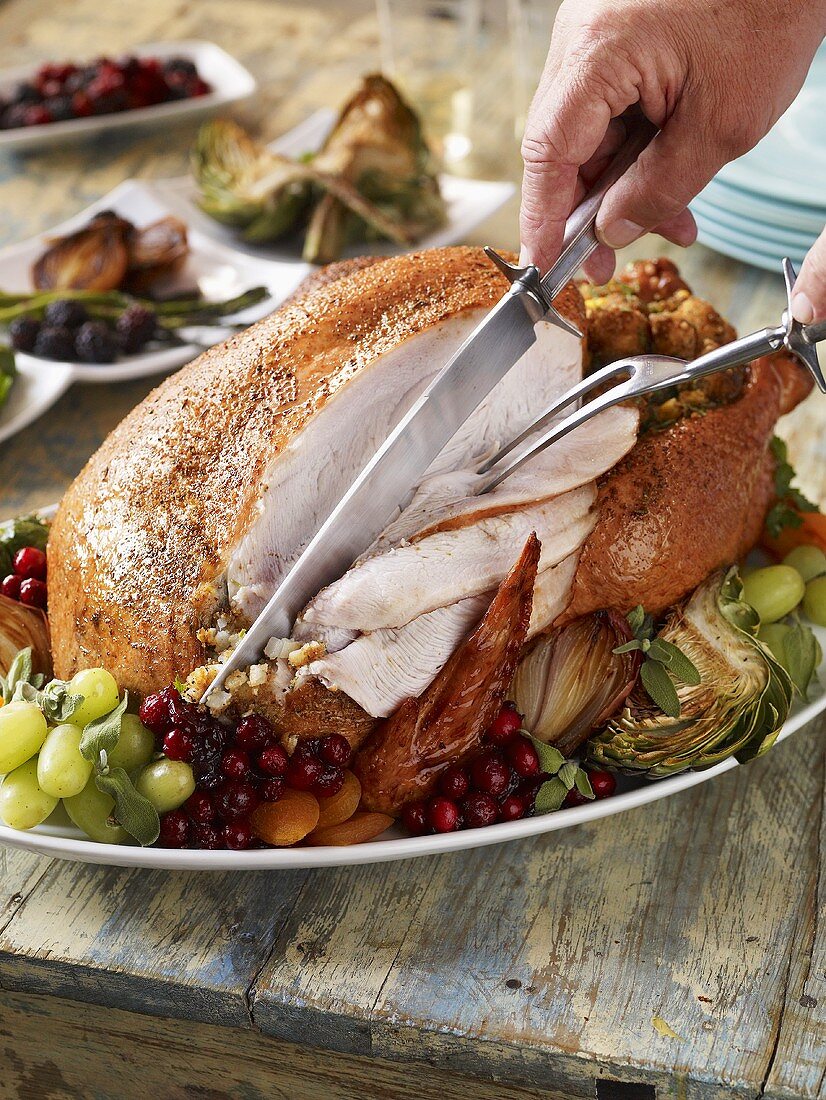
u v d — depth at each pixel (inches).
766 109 26.4
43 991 25.9
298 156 48.7
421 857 26.7
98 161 52.3
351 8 72.7
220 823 25.3
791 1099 22.7
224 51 60.1
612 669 26.6
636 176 26.6
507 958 24.9
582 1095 24.0
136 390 40.9
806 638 28.2
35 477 37.5
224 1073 26.8
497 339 25.2
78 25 63.1
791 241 40.0
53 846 24.9
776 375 30.1
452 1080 25.1
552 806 25.8
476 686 25.2
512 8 55.0
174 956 25.2
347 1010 24.2
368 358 25.9
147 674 25.7
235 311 41.7
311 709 25.3
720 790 27.8
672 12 25.2
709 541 27.7
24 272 43.6
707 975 24.4
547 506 26.5
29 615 28.4
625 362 24.8
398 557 25.2
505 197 45.7
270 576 25.8
